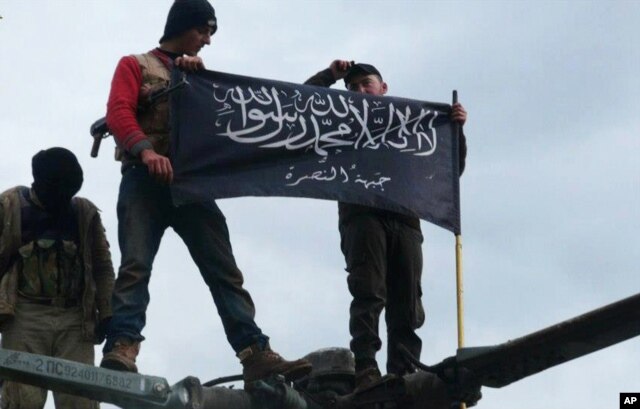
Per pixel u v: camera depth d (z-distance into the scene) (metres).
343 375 14.73
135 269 14.37
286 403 14.24
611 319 12.85
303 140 15.25
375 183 15.30
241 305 14.59
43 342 14.63
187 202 14.58
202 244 14.73
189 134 14.85
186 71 14.93
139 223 14.51
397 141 15.53
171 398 13.48
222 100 15.06
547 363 13.54
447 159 15.62
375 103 15.60
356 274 15.16
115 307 14.24
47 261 14.75
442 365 13.92
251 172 14.98
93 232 14.98
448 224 15.38
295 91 15.37
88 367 13.31
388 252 15.40
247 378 14.30
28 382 13.28
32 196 14.87
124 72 14.79
